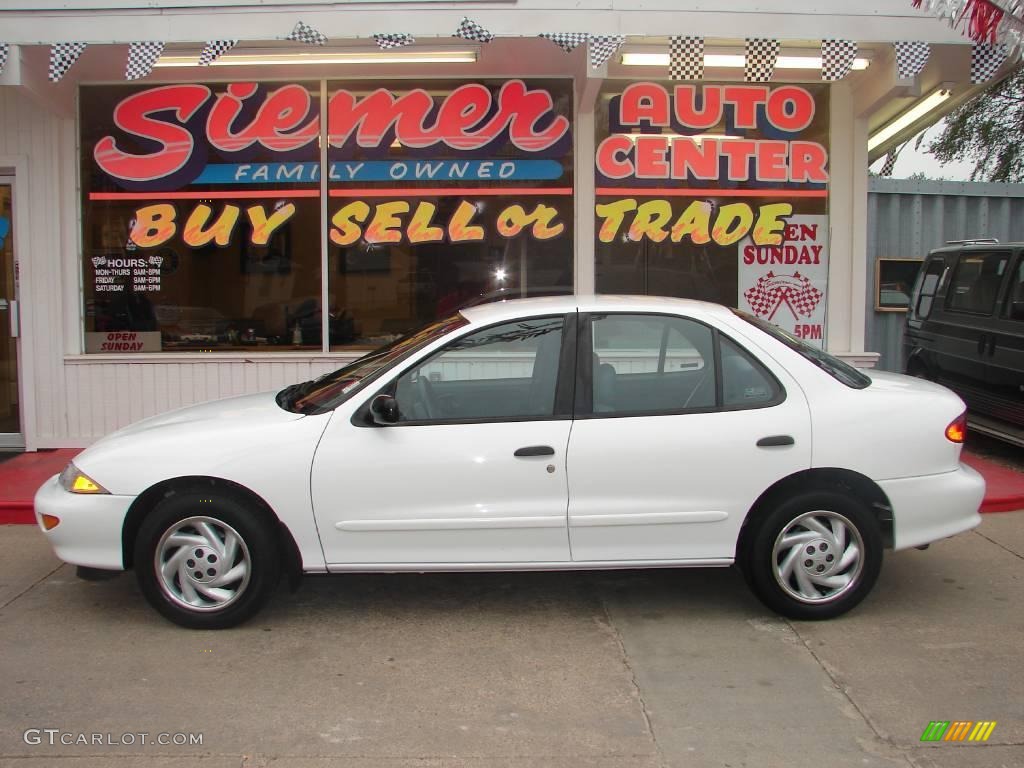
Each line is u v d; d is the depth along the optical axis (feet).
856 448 15.53
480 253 27.89
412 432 15.42
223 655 14.96
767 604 16.01
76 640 15.56
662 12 23.93
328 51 25.70
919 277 33.65
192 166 27.58
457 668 14.47
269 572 15.62
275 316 28.02
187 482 15.60
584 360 15.81
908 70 23.81
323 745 12.17
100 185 27.55
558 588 17.93
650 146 27.71
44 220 27.40
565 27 24.06
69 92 27.07
